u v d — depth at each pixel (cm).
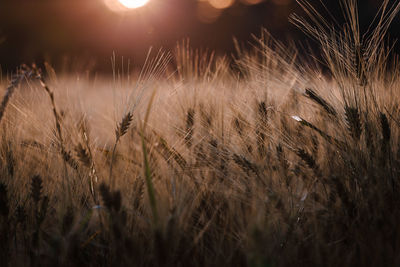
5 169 184
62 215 174
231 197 177
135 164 186
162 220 166
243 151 189
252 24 762
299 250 170
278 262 166
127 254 163
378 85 191
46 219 180
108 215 174
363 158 181
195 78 207
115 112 191
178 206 170
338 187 172
